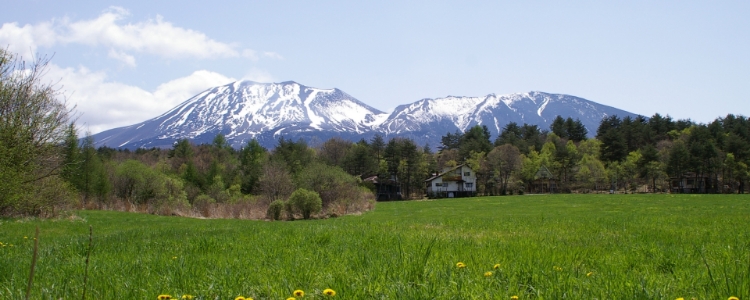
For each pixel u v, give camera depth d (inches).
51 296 223.6
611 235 528.1
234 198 2171.5
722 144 3978.8
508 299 205.9
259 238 491.8
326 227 648.4
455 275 255.3
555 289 217.6
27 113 840.9
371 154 4574.3
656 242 440.1
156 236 581.0
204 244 433.4
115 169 2460.6
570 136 6082.7
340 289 224.1
